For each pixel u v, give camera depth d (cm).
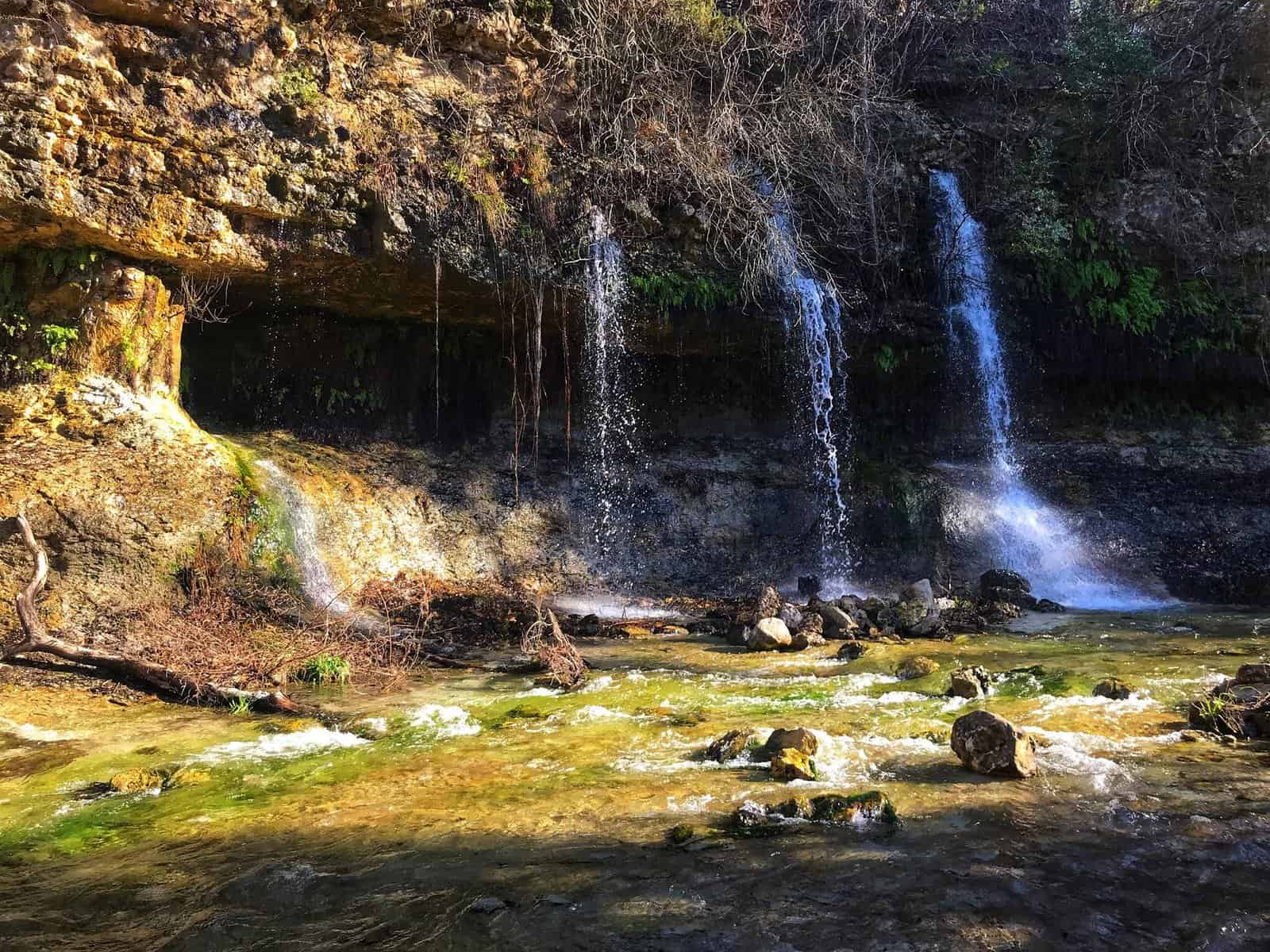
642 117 1124
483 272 1016
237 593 824
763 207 1145
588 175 1080
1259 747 496
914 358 1301
